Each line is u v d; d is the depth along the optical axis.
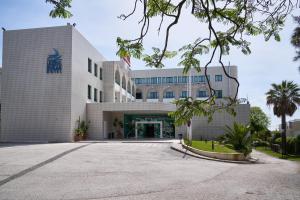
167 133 43.12
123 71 50.78
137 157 19.55
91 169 14.52
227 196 9.60
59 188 10.46
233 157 22.16
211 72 57.00
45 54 35.12
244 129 24.83
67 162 16.47
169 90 60.56
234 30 4.29
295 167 19.48
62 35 35.00
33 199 8.98
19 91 35.19
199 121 40.78
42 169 14.20
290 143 39.00
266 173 15.60
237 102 4.04
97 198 9.20
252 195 9.80
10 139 34.69
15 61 35.59
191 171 15.05
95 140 36.44
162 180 12.30
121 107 38.97
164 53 4.05
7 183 11.15
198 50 4.29
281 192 10.34
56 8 4.65
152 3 3.93
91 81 41.00
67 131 33.94
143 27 4.04
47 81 34.78
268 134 59.41
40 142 32.34
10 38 35.97
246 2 4.13
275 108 39.69
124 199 9.11
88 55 40.09
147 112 42.03
